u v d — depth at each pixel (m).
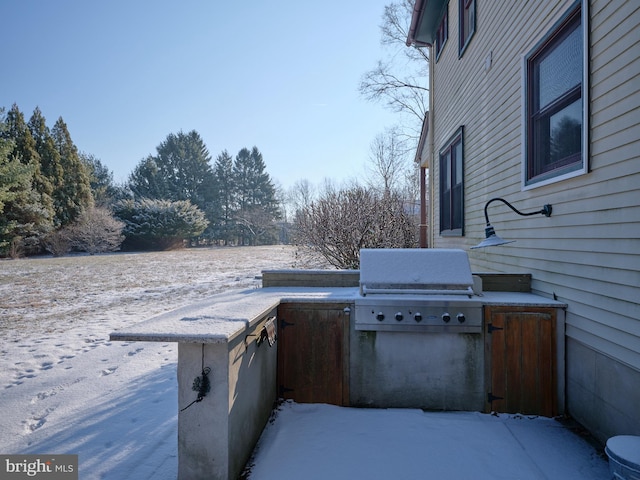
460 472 2.31
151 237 32.78
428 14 7.99
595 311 2.64
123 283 12.05
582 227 2.79
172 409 3.36
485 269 5.02
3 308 8.14
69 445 2.78
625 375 2.35
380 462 2.41
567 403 3.02
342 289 3.81
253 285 11.42
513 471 2.32
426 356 3.16
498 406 3.09
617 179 2.40
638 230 2.22
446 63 7.37
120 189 42.12
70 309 8.01
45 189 27.45
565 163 3.13
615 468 1.83
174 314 2.46
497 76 4.60
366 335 3.20
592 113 2.66
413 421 2.94
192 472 2.10
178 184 45.56
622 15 2.35
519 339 3.07
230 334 1.97
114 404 3.46
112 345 5.36
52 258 23.58
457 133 6.40
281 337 3.26
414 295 3.27
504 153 4.36
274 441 2.66
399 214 9.33
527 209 3.72
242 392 2.33
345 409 3.15
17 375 4.23
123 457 2.61
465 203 6.02
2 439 2.87
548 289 3.29
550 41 3.37
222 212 47.56
